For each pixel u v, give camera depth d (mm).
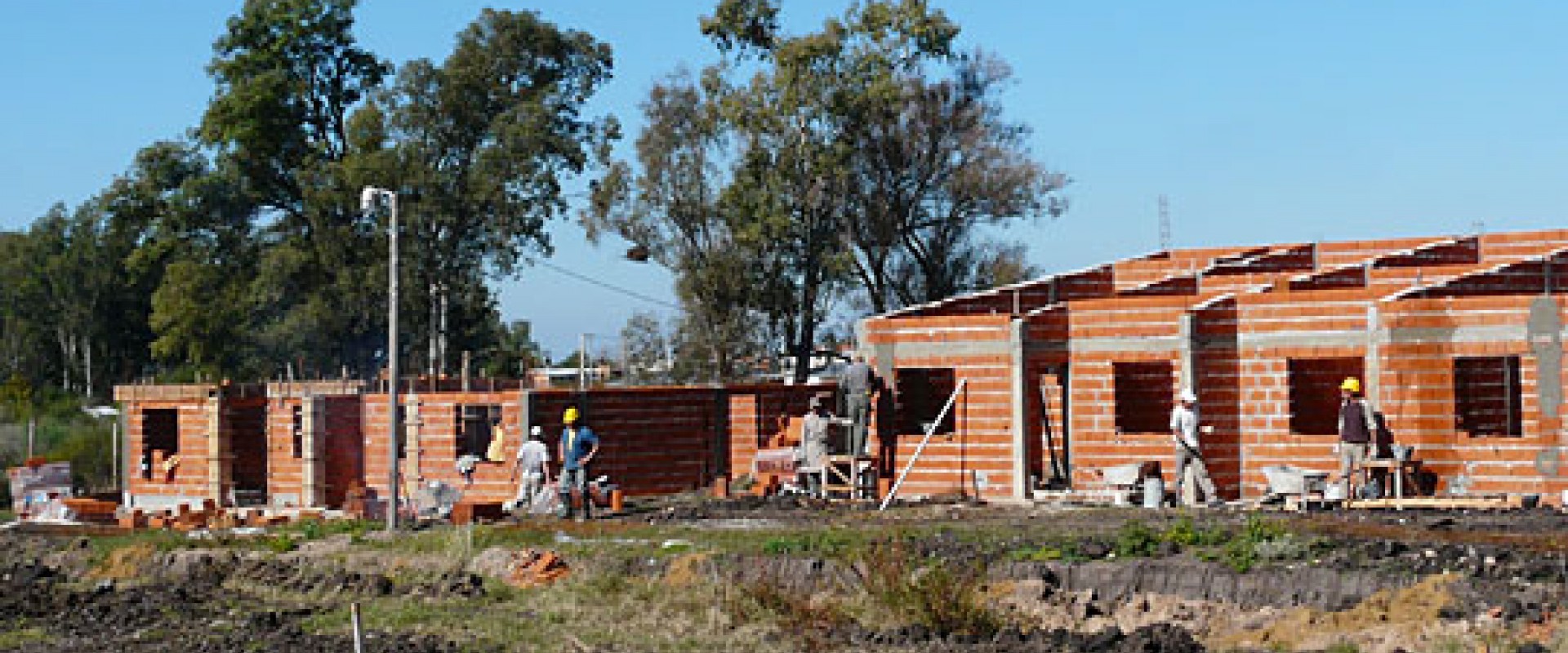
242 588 27484
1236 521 24703
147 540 31875
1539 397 28109
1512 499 26828
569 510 31125
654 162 58219
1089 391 31609
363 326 68125
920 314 36625
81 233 103688
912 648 19500
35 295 104500
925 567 22562
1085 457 31594
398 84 66125
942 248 60750
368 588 25922
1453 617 17859
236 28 69125
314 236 67750
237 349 72000
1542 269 32375
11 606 26625
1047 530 24703
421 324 67938
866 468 32656
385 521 33781
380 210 64438
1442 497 27875
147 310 104125
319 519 36094
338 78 70562
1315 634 18484
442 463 41719
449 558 26984
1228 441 30672
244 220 70812
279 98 68375
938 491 32500
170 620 24594
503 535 28156
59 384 105062
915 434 34188
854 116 57219
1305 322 30047
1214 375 30781
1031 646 18922
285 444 46438
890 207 59594
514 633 21938
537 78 68875
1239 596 20031
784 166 57188
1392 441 29172
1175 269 40250
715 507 31859
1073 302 31859
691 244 59094
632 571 25141
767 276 59000
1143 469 29609
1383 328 29312
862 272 60156
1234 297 30781
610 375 53688
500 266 67000
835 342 60125
